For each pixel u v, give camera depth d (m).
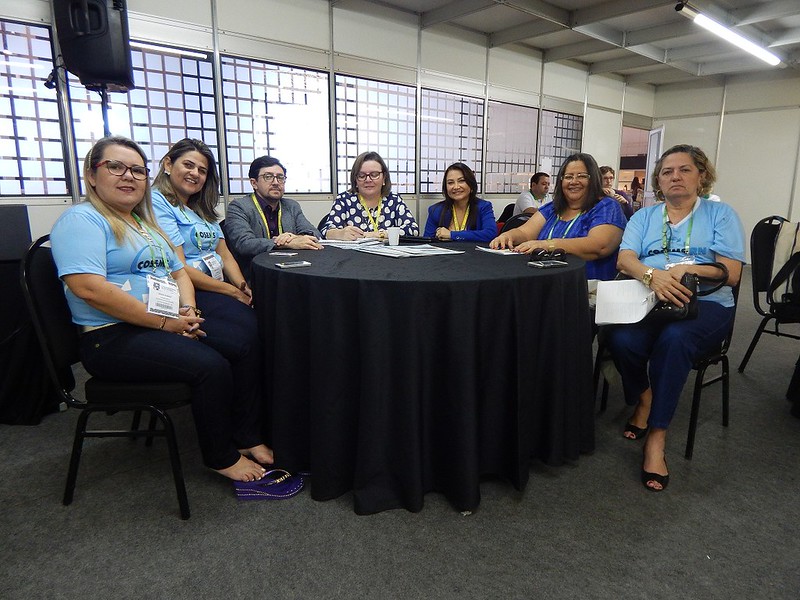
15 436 2.01
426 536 1.40
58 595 1.18
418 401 1.44
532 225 2.52
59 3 2.36
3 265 1.99
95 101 3.07
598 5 4.29
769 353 3.19
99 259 1.42
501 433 1.58
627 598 1.18
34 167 2.90
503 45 5.29
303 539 1.38
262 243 2.55
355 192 3.14
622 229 2.24
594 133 6.74
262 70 3.74
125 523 1.45
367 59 4.29
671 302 1.72
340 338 1.44
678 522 1.47
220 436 1.54
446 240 2.76
